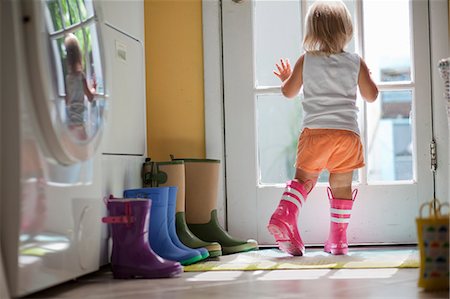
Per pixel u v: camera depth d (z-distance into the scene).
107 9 2.20
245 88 2.81
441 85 2.70
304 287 1.74
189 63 2.82
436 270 1.62
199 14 2.82
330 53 2.52
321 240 2.73
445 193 2.71
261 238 2.78
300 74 2.55
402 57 2.79
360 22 2.76
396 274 1.94
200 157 2.81
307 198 2.74
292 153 2.82
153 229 2.19
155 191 2.19
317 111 2.50
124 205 1.99
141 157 2.49
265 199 2.79
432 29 2.70
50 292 1.77
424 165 2.72
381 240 2.74
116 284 1.89
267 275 1.99
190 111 2.82
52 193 1.71
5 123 1.56
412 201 2.73
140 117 2.49
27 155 1.59
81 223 1.89
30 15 1.60
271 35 2.83
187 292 1.72
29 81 1.61
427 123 2.72
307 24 2.56
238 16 2.81
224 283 1.85
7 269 1.56
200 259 2.27
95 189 2.00
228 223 2.80
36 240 1.64
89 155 1.90
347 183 2.53
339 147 2.47
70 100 1.77
